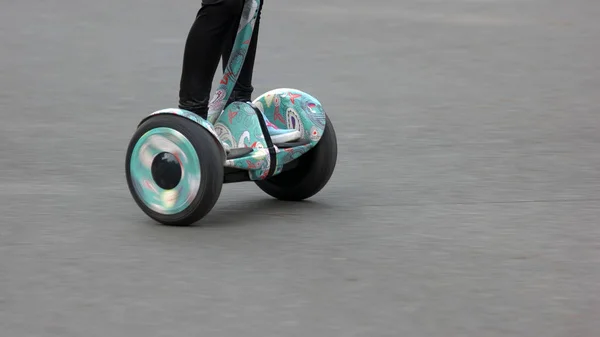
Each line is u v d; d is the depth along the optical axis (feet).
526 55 116.98
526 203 56.80
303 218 53.16
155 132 49.52
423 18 146.51
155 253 46.37
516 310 39.04
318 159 55.11
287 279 42.65
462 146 73.00
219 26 49.34
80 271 43.75
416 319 38.01
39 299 40.19
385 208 55.47
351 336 36.29
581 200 57.57
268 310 38.93
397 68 108.68
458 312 38.78
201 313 38.55
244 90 53.52
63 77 102.58
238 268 44.19
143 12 151.94
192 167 49.01
